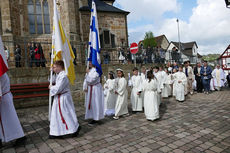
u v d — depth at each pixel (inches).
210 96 402.3
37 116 263.3
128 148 143.4
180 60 735.7
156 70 346.3
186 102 339.3
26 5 542.6
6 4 472.1
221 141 151.7
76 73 362.0
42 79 331.9
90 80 213.8
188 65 449.1
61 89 165.3
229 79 616.4
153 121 220.4
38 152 141.3
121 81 244.2
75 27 563.8
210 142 150.3
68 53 201.8
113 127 202.4
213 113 244.5
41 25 565.3
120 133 180.1
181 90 344.5
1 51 147.5
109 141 159.5
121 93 243.8
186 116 235.8
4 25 473.4
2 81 148.9
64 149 145.0
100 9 698.2
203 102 329.7
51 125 167.3
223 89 549.0
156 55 609.3
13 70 307.4
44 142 161.3
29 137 175.6
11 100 153.8
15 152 142.6
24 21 534.6
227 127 185.3
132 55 533.3
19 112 287.7
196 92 482.3
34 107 320.5
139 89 267.6
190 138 159.8
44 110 300.0
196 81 488.1
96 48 226.2
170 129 186.1
